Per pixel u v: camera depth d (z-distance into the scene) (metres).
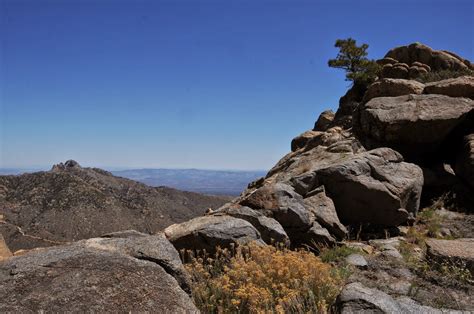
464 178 14.66
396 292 7.12
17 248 123.50
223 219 9.28
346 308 5.90
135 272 5.14
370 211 12.45
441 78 25.41
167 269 5.87
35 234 136.88
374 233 12.38
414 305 6.17
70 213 160.62
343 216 12.75
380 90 19.66
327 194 12.70
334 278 7.32
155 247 6.10
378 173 12.85
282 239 9.75
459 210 13.90
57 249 5.58
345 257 9.34
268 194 11.23
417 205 13.27
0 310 4.34
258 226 9.81
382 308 5.82
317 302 6.30
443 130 15.90
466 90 17.27
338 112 32.44
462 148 15.35
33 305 4.46
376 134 17.00
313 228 11.03
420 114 16.06
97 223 159.75
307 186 12.52
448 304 6.67
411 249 10.34
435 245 9.10
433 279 7.85
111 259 5.23
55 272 4.90
